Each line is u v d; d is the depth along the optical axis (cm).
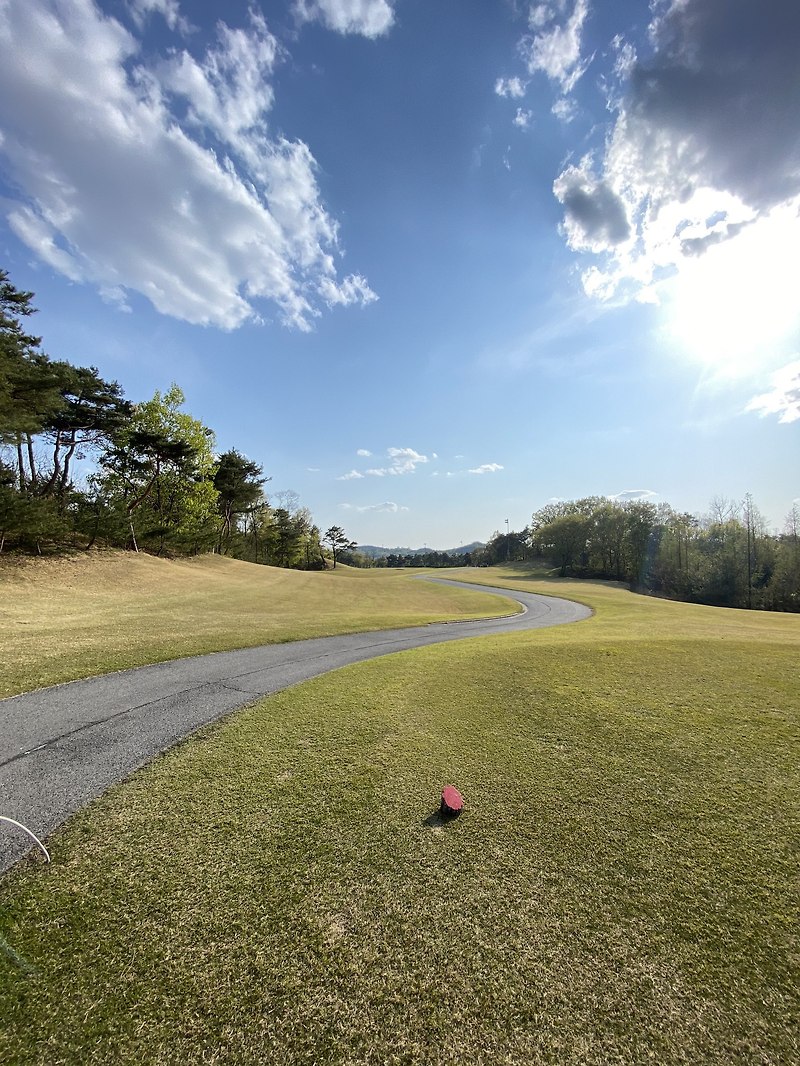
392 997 221
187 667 859
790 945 255
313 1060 193
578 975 235
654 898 289
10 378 2014
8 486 2558
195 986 225
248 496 4941
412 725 574
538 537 7738
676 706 630
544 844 343
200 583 2981
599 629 1517
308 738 534
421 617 1952
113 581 2584
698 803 400
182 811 380
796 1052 199
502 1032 206
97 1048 197
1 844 334
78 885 293
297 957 242
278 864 316
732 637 1220
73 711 613
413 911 276
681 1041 204
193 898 283
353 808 388
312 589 3369
